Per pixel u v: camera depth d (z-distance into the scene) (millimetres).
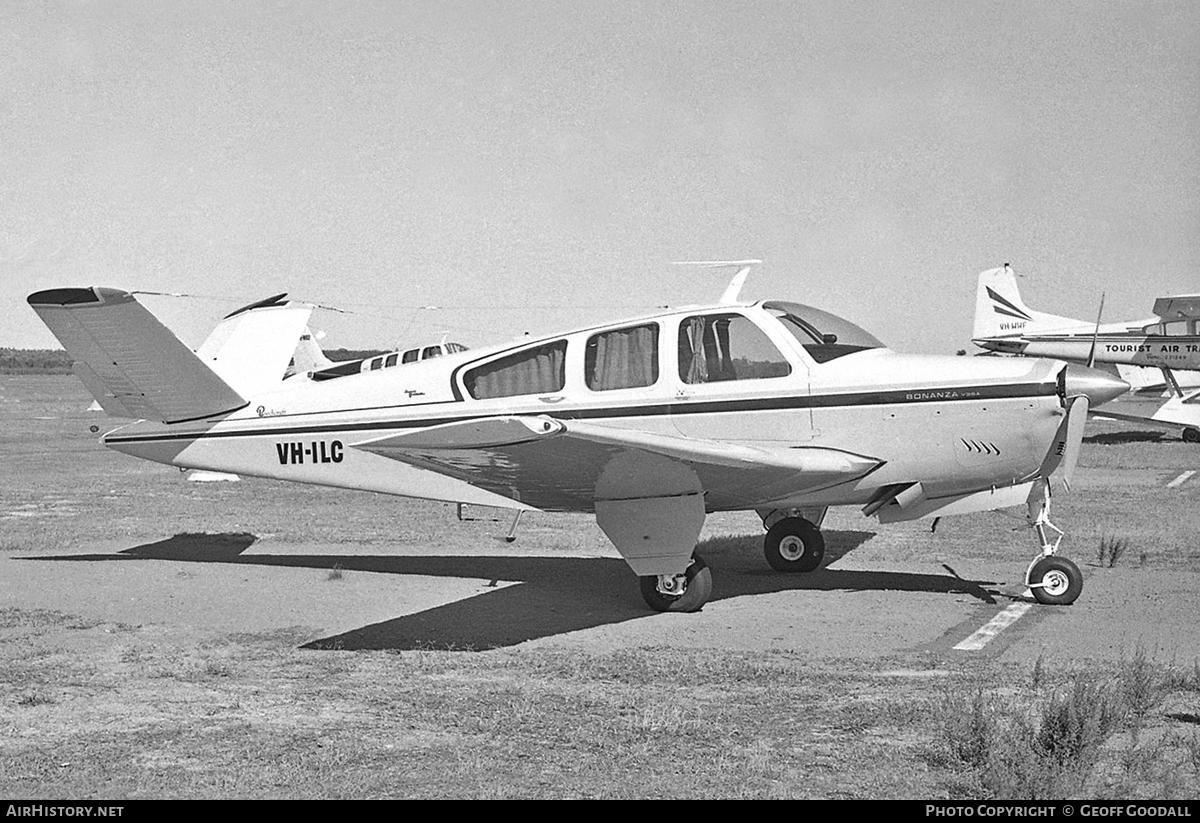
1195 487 17078
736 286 9164
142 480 18250
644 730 5020
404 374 9281
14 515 13672
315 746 4797
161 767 4512
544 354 8875
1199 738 4863
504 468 7441
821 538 9680
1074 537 11625
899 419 8242
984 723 4555
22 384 79938
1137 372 34594
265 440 9531
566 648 6875
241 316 10039
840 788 4270
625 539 7988
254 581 9258
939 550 10812
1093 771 4414
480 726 5078
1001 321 33844
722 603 8375
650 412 8531
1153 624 7535
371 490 9344
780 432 8383
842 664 6414
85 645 6930
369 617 7859
